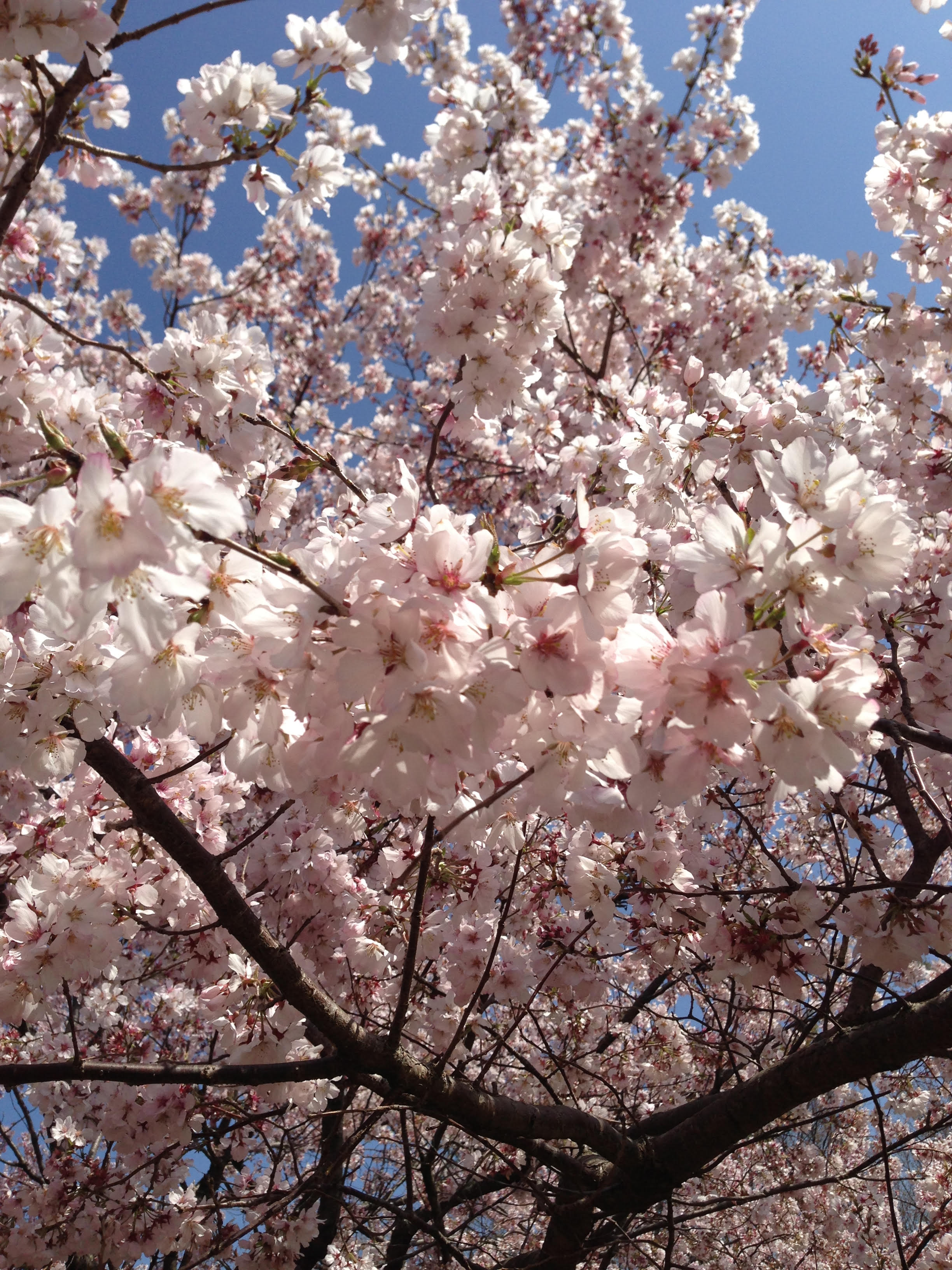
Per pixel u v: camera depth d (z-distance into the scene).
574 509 2.27
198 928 2.88
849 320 5.11
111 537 1.28
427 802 1.78
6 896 3.48
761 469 1.71
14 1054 4.95
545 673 1.51
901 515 1.74
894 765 4.54
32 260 4.18
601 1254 4.64
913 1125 7.16
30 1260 3.80
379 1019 4.17
